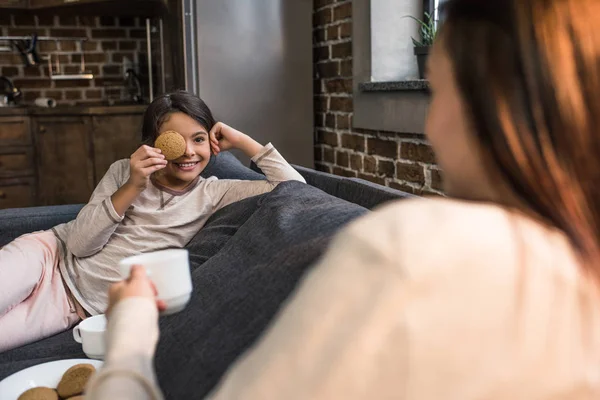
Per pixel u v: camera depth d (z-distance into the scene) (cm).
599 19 50
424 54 261
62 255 181
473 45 52
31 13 454
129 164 182
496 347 44
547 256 47
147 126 187
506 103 50
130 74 481
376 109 293
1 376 133
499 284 45
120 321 67
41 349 155
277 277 101
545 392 45
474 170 54
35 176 423
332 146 354
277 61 348
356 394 43
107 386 62
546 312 45
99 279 175
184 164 182
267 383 46
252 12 340
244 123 346
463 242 45
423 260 44
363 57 303
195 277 127
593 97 49
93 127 417
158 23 409
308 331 45
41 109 416
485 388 44
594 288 47
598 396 47
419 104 258
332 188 171
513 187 50
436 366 43
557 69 49
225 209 173
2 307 159
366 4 297
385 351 43
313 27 364
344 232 50
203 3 332
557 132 49
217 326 104
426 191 267
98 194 185
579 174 49
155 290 76
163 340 113
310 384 44
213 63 338
